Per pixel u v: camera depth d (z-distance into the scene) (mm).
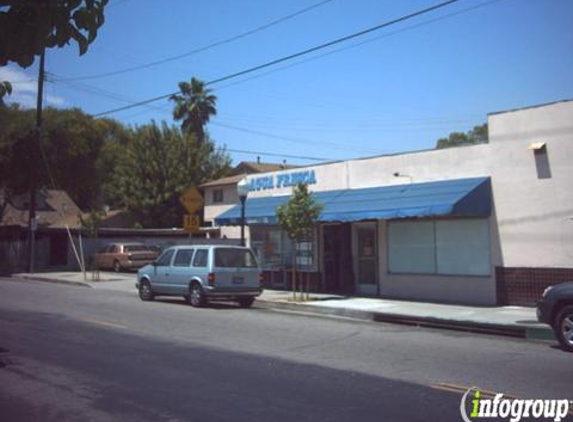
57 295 21141
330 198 20297
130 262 33094
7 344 10953
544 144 15523
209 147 51469
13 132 41031
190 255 18031
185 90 54844
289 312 16625
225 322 14203
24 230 36719
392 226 19125
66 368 8883
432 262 17953
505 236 16281
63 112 46031
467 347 10797
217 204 41531
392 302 17281
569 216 15109
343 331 12820
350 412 6504
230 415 6430
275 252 23141
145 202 46969
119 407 6801
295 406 6766
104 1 3801
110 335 12047
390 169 19406
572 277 15000
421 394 7273
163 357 9727
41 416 6492
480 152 16969
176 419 6312
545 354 10078
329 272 21469
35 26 3623
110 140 68875
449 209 15672
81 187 50562
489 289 16531
